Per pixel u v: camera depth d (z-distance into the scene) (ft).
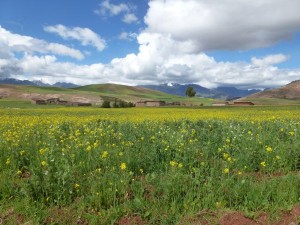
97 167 35.58
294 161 36.68
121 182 29.14
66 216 25.13
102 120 81.71
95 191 27.84
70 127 61.77
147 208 26.17
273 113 127.44
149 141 47.75
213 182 29.81
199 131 56.44
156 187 29.22
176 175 29.73
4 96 653.30
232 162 35.47
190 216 24.93
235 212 25.39
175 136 47.98
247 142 44.06
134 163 35.01
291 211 25.36
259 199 26.68
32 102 460.55
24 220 24.49
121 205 26.30
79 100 635.66
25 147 41.45
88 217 24.90
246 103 468.75
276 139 45.88
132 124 68.08
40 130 59.82
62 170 30.30
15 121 79.41
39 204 26.43
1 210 25.72
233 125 62.28
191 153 38.63
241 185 28.63
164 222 24.18
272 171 35.14
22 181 29.94
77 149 39.17
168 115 113.19
